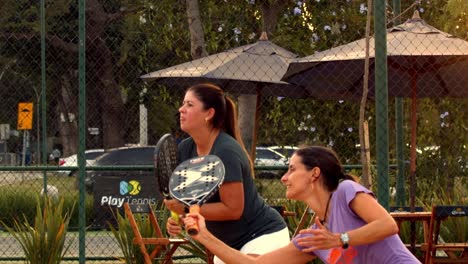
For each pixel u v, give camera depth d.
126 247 13.06
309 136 20.05
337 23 19.45
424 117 19.23
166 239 11.77
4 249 16.78
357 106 19.62
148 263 11.72
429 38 13.24
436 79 15.03
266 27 19.31
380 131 11.22
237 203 7.38
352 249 5.96
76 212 18.12
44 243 12.98
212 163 5.76
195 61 15.59
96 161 29.22
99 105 31.17
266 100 20.28
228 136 7.56
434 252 12.46
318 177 6.09
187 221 5.68
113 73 28.55
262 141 20.38
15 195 18.70
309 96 16.36
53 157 46.84
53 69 35.34
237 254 5.89
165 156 6.99
